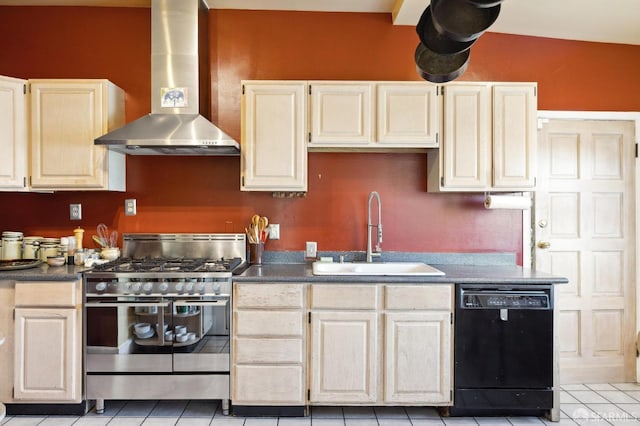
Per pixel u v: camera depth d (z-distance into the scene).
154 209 2.83
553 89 2.87
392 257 2.85
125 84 2.80
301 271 2.44
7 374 2.25
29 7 2.79
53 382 2.24
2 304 2.25
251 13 2.81
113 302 2.25
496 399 2.25
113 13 2.80
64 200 2.82
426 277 2.26
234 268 2.48
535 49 2.87
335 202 2.86
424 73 1.71
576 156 2.89
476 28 1.45
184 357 2.27
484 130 2.52
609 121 2.91
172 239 2.80
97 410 2.30
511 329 2.25
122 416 2.29
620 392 2.70
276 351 2.25
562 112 2.87
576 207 2.90
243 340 2.26
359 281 2.25
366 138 2.50
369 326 2.25
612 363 2.88
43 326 2.23
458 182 2.52
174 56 2.53
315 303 2.25
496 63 2.86
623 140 2.91
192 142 2.32
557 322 2.26
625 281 2.90
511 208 2.67
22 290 2.23
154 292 2.25
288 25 2.82
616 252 2.90
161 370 2.27
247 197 2.85
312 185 2.86
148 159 2.82
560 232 2.89
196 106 2.53
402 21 2.78
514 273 2.42
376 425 2.22
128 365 2.27
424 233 2.87
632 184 2.90
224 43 2.80
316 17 2.82
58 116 2.49
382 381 2.26
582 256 2.89
